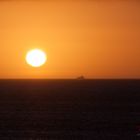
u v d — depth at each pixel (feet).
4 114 578.66
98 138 399.24
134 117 548.31
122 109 644.69
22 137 402.93
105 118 538.47
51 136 409.69
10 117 545.85
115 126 471.21
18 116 555.69
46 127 461.78
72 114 582.35
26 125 476.95
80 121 510.58
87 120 519.60
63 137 404.16
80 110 632.38
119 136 409.69
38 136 407.85
